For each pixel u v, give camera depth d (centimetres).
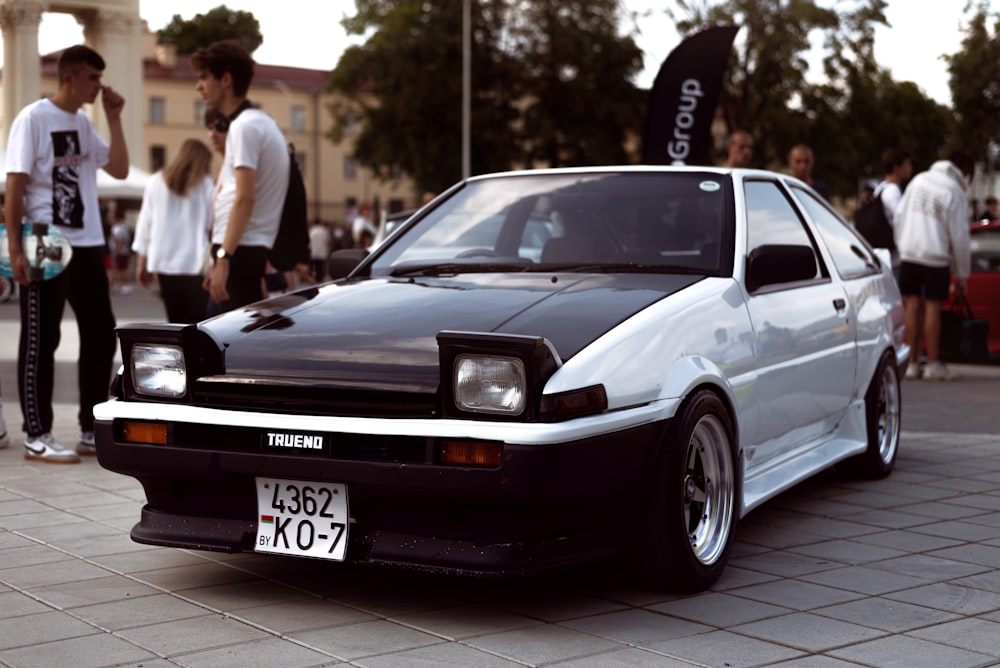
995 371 1102
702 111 1030
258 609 354
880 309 574
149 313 2005
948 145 4581
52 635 328
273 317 397
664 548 361
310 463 338
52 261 581
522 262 452
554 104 4478
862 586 386
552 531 336
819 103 4291
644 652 316
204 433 356
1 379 966
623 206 467
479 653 313
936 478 578
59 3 3394
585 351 344
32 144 585
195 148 762
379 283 436
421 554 336
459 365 330
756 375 421
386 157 4512
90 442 619
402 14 4331
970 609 360
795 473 470
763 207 486
